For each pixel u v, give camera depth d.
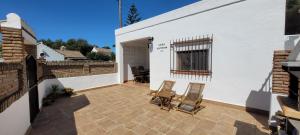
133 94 7.92
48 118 4.77
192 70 6.47
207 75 5.97
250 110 4.96
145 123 4.32
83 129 3.99
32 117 4.45
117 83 10.88
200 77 6.20
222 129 3.87
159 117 4.73
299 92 1.79
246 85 5.00
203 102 6.12
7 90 2.89
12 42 3.86
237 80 5.19
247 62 4.93
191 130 3.86
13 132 3.03
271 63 4.48
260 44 4.65
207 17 5.79
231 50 5.26
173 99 6.54
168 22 7.21
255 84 4.82
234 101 5.31
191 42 6.36
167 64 7.41
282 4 4.23
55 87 7.54
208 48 5.85
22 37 4.06
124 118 4.70
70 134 3.73
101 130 3.93
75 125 4.24
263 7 4.53
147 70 11.51
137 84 10.31
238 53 5.11
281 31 4.28
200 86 5.77
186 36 6.50
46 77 7.41
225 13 5.32
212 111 5.13
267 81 4.58
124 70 11.12
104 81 10.11
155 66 8.01
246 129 3.82
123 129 3.97
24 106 3.71
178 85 6.99
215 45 5.64
